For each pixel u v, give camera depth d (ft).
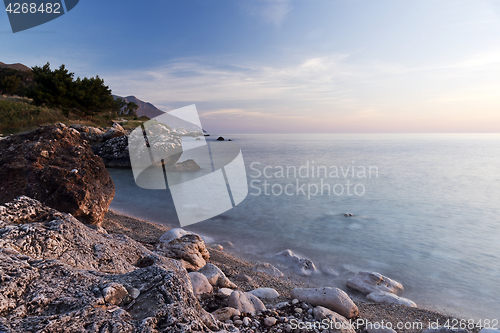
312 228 32.48
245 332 10.11
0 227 7.43
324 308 12.38
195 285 13.69
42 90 114.11
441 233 32.35
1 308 4.42
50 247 7.44
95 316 4.70
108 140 72.59
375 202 47.42
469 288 19.63
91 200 20.01
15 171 18.94
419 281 20.57
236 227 31.40
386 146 241.14
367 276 18.89
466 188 61.93
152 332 4.75
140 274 6.42
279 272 20.22
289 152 143.95
